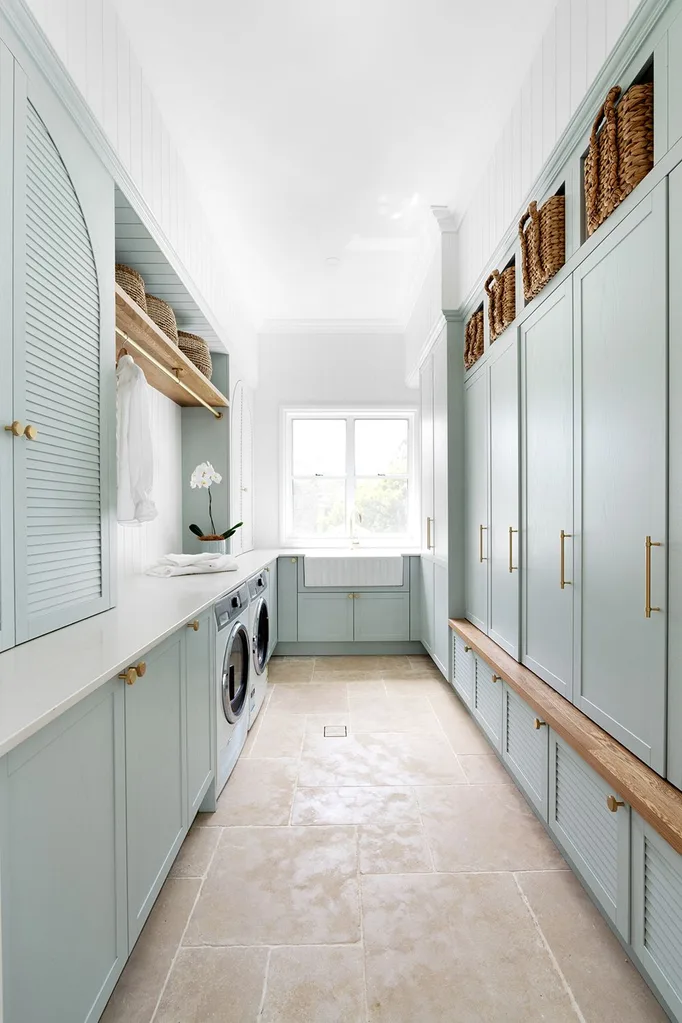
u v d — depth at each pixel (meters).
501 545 2.42
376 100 2.10
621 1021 1.17
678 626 1.16
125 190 1.79
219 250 3.26
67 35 1.37
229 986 1.25
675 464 1.17
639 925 1.22
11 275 1.16
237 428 3.89
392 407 4.68
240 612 2.42
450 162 2.51
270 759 2.41
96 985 1.05
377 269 3.62
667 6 1.18
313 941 1.38
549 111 1.79
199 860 1.71
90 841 1.03
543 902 1.52
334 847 1.77
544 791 1.79
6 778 0.77
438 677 3.63
